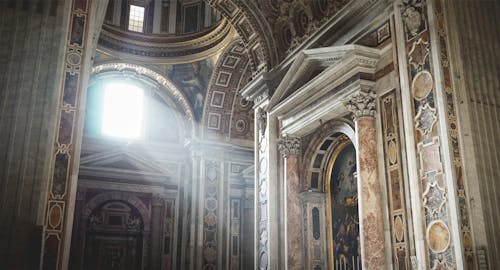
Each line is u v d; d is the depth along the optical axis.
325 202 15.21
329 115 13.74
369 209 11.60
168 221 23.47
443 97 10.20
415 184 10.49
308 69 14.55
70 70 9.49
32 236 7.81
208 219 22.45
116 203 22.95
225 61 22.47
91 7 9.96
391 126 11.84
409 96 11.08
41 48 8.81
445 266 9.56
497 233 9.59
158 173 23.44
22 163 8.12
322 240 14.88
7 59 8.52
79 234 21.75
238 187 23.53
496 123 10.48
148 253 22.84
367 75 12.52
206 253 22.03
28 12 8.91
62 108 9.27
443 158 9.95
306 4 15.65
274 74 16.58
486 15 11.42
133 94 24.50
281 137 15.78
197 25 23.11
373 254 11.30
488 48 11.09
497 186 9.95
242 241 22.95
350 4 13.54
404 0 11.67
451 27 10.80
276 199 15.66
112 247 22.55
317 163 15.42
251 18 16.78
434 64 10.52
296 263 14.43
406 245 10.84
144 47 23.03
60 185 8.95
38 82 8.62
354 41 13.55
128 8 23.11
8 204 7.86
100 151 22.80
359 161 12.02
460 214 9.50
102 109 23.69
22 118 8.34
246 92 17.92
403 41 11.49
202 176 22.75
